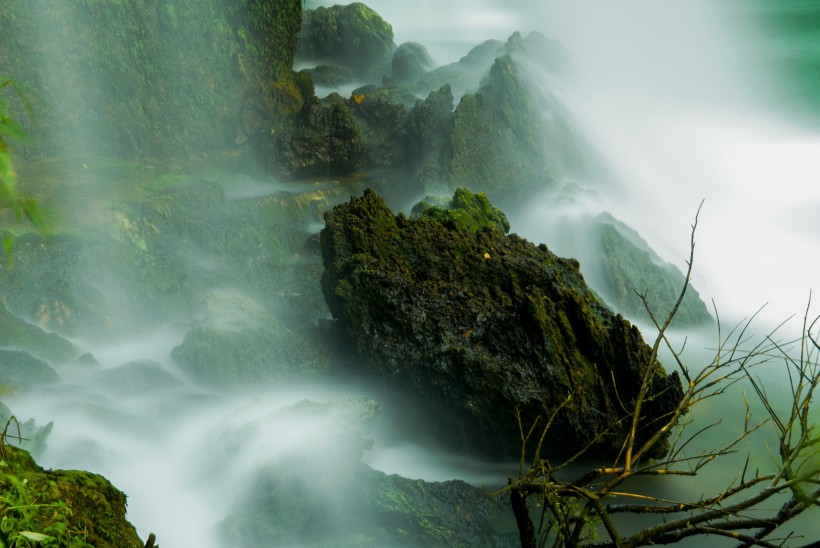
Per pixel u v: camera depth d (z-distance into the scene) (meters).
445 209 13.18
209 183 16.58
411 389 10.72
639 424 10.38
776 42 52.94
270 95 20.94
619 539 2.89
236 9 20.30
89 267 12.83
